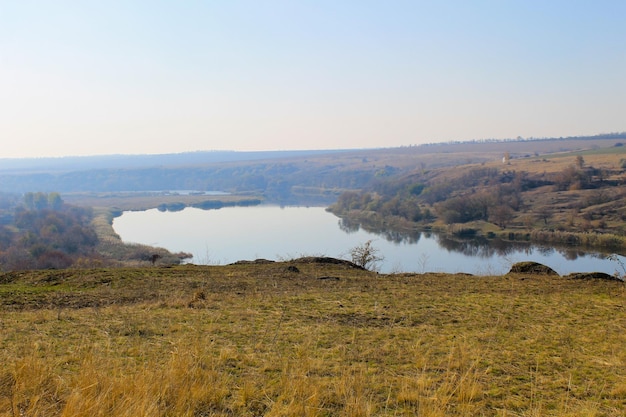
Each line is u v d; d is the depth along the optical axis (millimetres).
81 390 5266
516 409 5574
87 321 9383
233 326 9062
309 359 7051
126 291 12898
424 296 12133
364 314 10156
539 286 13547
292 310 10477
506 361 7215
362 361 7188
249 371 6676
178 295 12211
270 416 5156
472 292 12742
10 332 8438
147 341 8031
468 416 5250
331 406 5547
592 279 14570
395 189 107500
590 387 6211
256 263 19016
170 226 80750
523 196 83750
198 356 6840
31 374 5734
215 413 5285
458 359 7141
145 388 5281
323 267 17562
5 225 76750
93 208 110375
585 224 59906
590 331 8844
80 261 42312
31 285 13914
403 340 8297
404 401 5695
